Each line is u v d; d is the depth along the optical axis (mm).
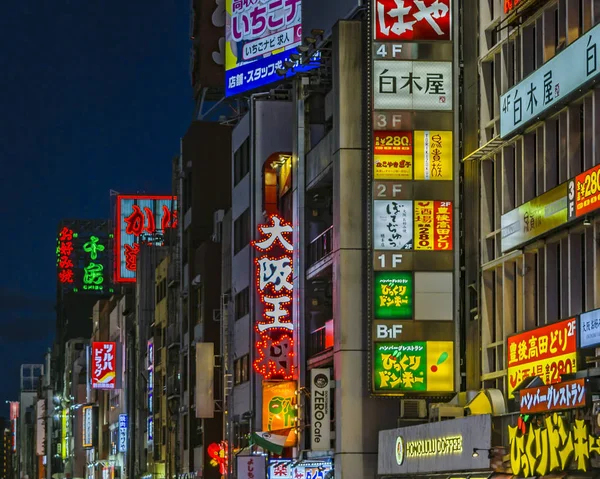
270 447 71250
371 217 59406
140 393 146875
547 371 46562
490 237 55562
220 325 100000
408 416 60719
